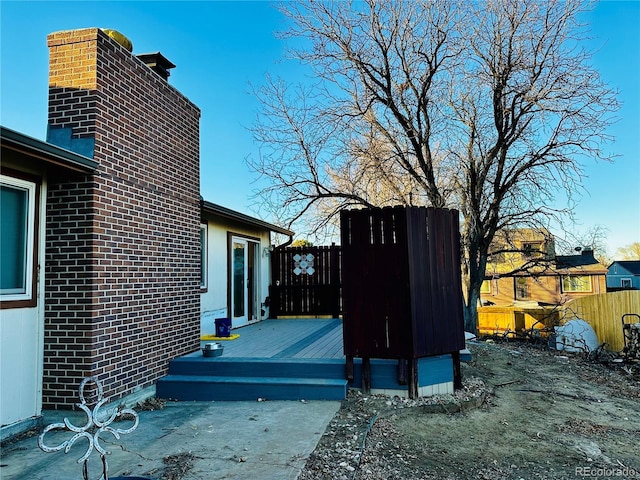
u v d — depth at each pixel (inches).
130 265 203.8
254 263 436.1
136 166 211.9
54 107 188.5
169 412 193.2
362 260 213.3
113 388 187.9
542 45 385.7
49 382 177.9
